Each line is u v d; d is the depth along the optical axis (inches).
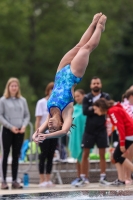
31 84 3789.4
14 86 984.3
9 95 985.5
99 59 3700.8
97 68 3794.3
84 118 1045.8
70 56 727.1
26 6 3604.8
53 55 3727.9
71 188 955.3
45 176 1053.2
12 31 3624.5
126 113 954.1
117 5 4037.9
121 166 952.9
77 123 1040.8
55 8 3846.0
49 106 697.6
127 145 956.6
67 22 3784.5
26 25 3639.3
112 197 666.2
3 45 3599.9
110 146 1179.3
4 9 3550.7
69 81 706.2
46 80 3801.7
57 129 679.1
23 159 1165.7
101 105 974.4
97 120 991.6
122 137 934.4
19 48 3693.4
